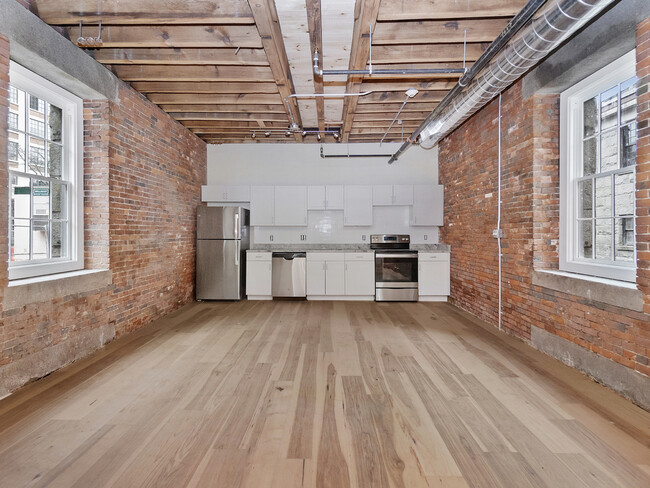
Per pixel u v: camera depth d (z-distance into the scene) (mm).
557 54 2871
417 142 5273
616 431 1911
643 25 2104
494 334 3727
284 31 2900
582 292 2635
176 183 4914
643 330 2146
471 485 1513
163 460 1669
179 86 3857
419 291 5484
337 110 4730
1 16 2248
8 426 1944
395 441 1826
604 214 2795
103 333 3301
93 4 2564
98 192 3371
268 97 4238
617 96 2652
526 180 3389
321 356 3066
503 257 3842
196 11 2566
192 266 5426
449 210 5512
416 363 2902
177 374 2668
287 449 1756
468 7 2477
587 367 2621
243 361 2939
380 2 2406
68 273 3041
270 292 5570
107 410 2125
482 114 4336
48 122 3012
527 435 1878
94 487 1494
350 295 5562
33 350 2520
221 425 1971
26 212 2791
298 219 5812
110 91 3391
